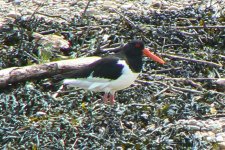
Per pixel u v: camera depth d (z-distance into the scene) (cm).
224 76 1639
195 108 1475
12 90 1535
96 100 1520
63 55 1739
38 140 1329
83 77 1460
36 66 1559
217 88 1591
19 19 1870
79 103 1491
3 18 1972
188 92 1542
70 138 1350
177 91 1541
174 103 1495
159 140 1340
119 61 1451
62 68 1569
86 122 1394
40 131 1354
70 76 1472
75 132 1359
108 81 1450
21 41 1725
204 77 1639
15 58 1673
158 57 1551
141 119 1431
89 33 1811
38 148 1313
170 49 1758
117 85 1457
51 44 1739
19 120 1401
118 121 1393
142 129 1397
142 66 1588
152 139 1348
